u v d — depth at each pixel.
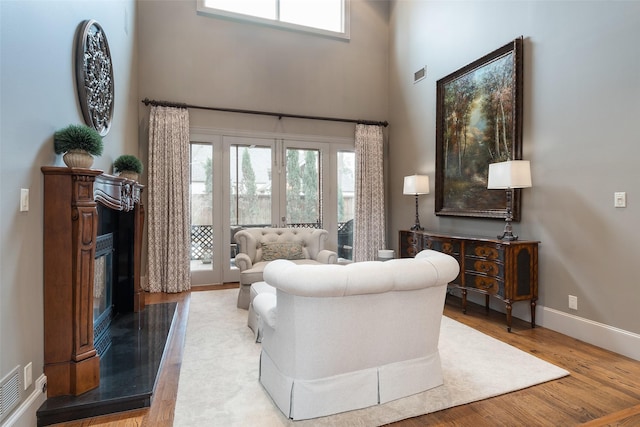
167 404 2.00
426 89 4.99
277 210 5.39
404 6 5.50
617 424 1.79
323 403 1.83
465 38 4.25
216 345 2.85
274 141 5.36
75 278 1.93
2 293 1.54
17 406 1.63
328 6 5.74
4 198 1.56
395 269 1.86
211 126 5.04
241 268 3.89
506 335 3.08
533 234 3.38
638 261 2.56
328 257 4.06
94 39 2.72
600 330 2.81
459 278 3.75
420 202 5.13
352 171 5.84
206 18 5.03
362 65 5.82
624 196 2.64
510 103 3.58
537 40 3.32
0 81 1.53
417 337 2.04
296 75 5.46
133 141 4.40
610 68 2.73
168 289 4.63
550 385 2.20
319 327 1.77
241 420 1.82
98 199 2.24
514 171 3.15
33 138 1.81
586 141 2.90
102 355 2.48
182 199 4.77
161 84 4.83
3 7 1.56
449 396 2.05
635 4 2.57
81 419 1.85
